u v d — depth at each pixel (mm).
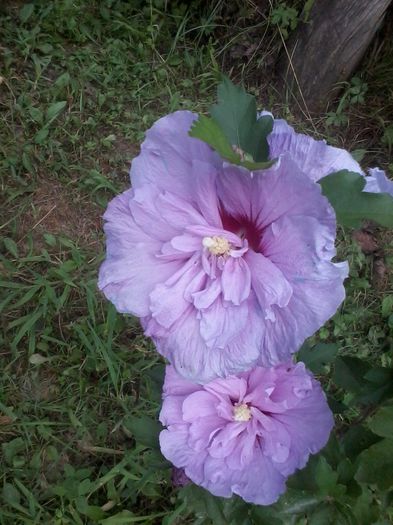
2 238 519
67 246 523
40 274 514
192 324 202
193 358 202
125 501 469
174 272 203
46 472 473
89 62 578
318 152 189
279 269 186
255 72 596
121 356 493
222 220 198
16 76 564
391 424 220
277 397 239
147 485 462
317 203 170
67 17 582
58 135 552
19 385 487
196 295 197
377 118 589
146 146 188
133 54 594
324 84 568
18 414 479
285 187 172
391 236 555
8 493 452
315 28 536
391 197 188
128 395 492
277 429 236
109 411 490
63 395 488
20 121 548
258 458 239
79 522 448
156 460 299
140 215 193
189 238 196
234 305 195
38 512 452
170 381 247
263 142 199
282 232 180
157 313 199
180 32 604
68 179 542
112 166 554
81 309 509
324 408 232
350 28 518
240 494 236
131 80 582
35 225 529
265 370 236
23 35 573
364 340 520
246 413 239
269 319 189
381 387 264
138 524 457
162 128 184
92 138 559
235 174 177
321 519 247
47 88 566
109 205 199
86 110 568
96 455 482
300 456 231
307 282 182
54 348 500
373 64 580
